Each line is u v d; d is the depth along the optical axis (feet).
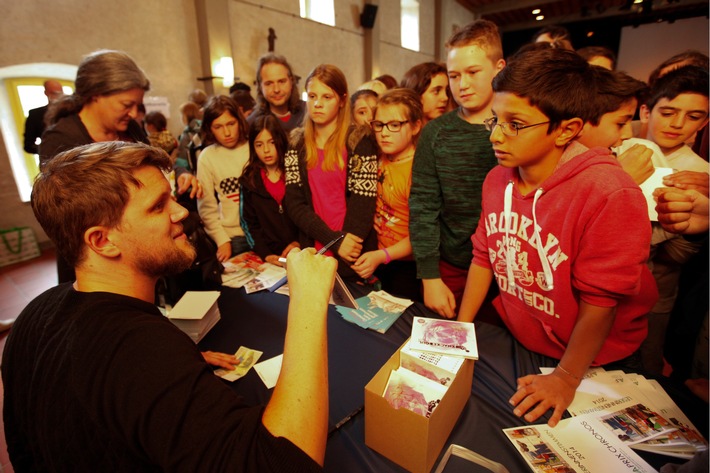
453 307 3.94
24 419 1.97
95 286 1.99
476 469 2.22
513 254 3.07
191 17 15.67
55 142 4.21
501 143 2.61
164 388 1.57
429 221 4.41
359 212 5.10
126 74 4.28
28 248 12.32
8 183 12.21
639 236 2.36
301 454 1.53
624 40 32.76
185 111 13.97
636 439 2.33
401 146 4.95
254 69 18.40
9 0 10.94
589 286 2.58
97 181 1.80
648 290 2.85
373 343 3.49
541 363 3.09
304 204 5.58
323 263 2.25
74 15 12.25
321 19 22.58
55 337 1.84
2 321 8.14
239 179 6.15
